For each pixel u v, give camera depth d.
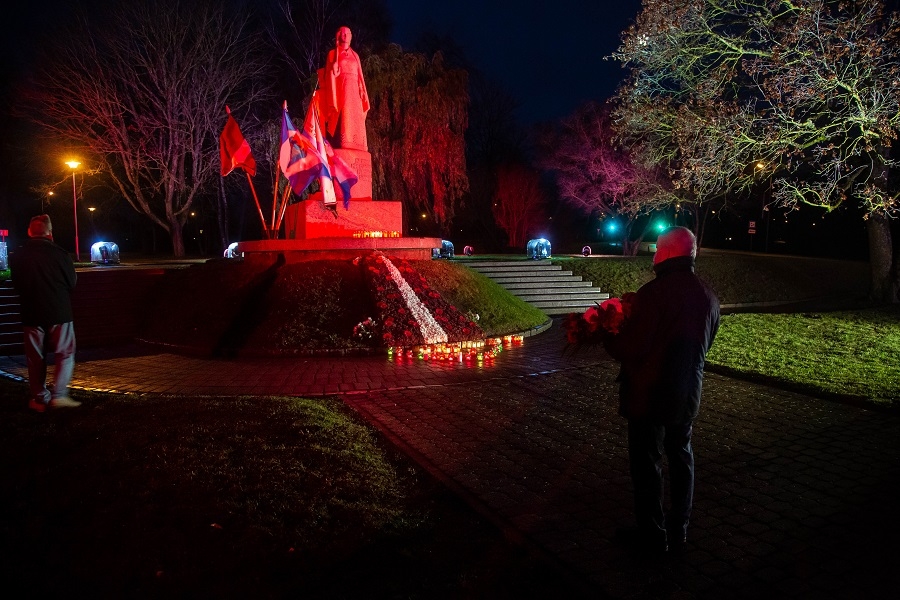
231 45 29.56
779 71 12.53
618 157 32.56
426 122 24.08
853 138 13.75
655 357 3.48
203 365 9.82
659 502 3.68
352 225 14.89
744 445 5.77
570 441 5.94
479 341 11.71
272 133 27.73
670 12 13.90
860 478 4.95
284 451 5.09
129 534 3.71
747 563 3.64
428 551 3.75
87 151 29.25
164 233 49.69
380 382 8.55
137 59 28.31
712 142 13.37
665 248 3.72
